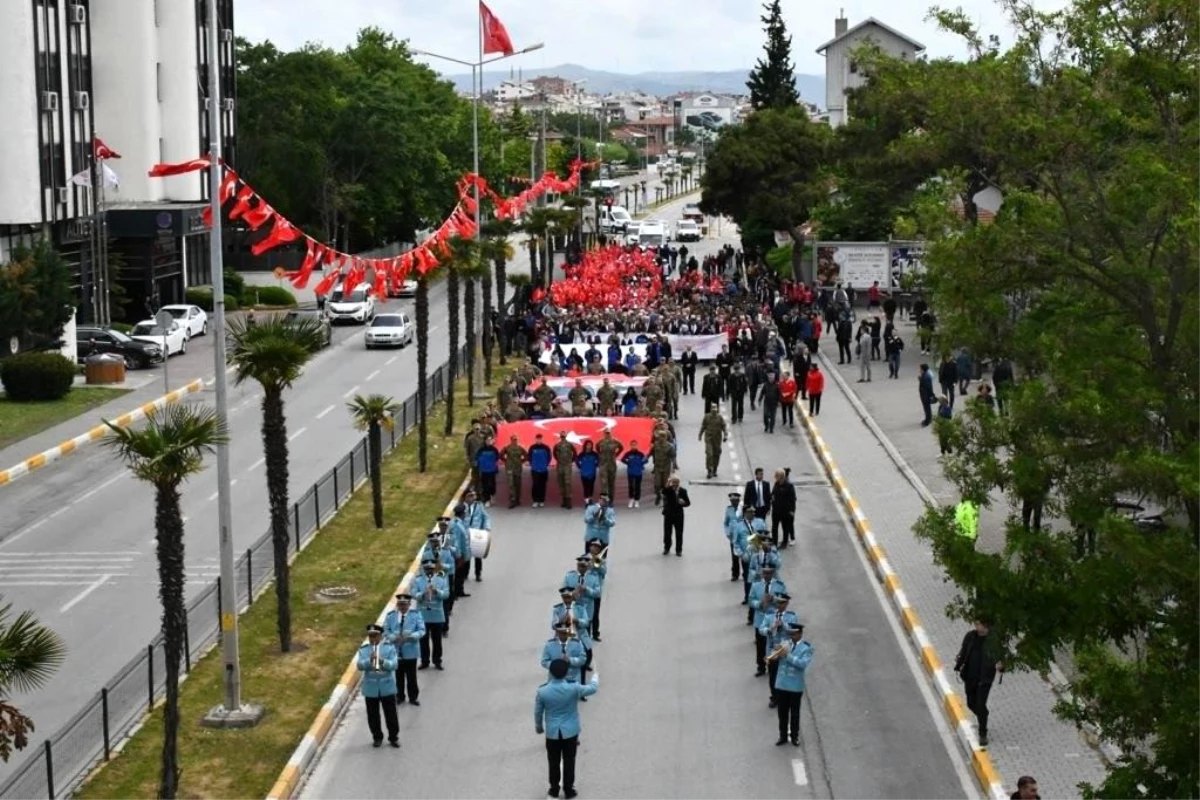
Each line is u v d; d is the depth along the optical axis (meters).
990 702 23.25
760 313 65.12
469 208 62.38
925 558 32.06
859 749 21.97
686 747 22.06
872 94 49.53
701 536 35.03
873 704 23.86
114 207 72.50
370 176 97.00
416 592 25.36
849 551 33.38
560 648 21.14
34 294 54.34
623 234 127.12
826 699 24.11
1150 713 15.24
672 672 25.42
